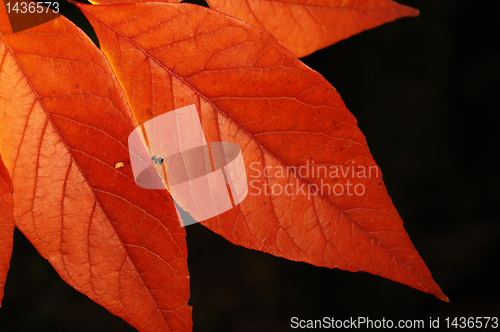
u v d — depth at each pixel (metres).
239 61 0.29
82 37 0.29
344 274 0.84
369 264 0.29
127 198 0.29
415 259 0.29
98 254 0.29
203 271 0.79
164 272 0.29
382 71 0.89
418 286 0.29
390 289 0.84
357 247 0.29
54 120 0.29
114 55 0.29
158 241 0.29
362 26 0.32
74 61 0.29
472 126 0.89
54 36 0.29
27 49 0.29
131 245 0.29
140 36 0.29
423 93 0.90
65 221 0.29
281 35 0.32
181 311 0.29
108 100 0.29
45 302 0.71
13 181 0.29
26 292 0.71
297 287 0.82
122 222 0.29
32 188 0.29
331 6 0.31
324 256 0.29
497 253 0.84
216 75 0.29
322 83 0.29
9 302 0.70
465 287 0.84
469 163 0.89
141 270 0.29
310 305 0.82
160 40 0.29
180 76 0.29
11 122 0.29
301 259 0.29
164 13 0.29
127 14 0.29
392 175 0.88
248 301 0.79
